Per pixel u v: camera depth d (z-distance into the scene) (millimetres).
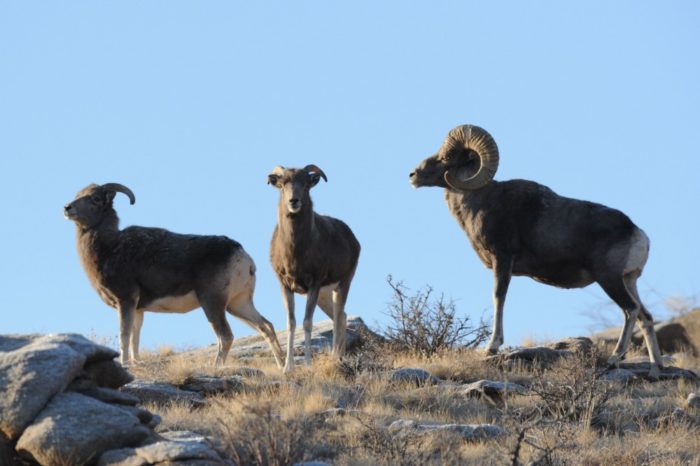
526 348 68188
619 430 55156
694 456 49562
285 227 66250
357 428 49875
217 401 48250
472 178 69812
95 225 69562
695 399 59500
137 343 70438
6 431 39625
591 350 64188
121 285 68375
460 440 49344
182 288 68812
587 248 68812
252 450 40094
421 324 74500
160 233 69688
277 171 66250
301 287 67750
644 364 69562
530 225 69562
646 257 69188
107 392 42906
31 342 43656
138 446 40312
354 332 81062
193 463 38156
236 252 68938
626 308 68062
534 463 43781
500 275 69625
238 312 70438
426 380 61094
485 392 59312
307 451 46906
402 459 44875
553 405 55875
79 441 39188
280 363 69562
